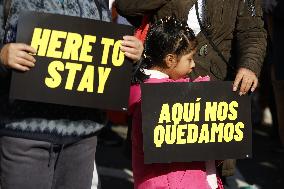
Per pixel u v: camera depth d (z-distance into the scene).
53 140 3.96
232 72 5.08
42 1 3.94
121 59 4.01
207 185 4.49
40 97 3.88
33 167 3.96
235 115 4.40
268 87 8.88
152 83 4.25
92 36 3.96
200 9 4.91
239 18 5.00
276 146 9.01
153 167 4.46
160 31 4.50
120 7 5.03
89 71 3.96
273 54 6.62
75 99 3.94
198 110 4.32
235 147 4.41
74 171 4.09
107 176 7.43
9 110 3.93
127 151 5.53
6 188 3.98
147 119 4.25
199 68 4.96
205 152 4.34
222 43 5.04
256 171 7.97
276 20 6.53
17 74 3.84
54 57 3.89
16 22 3.92
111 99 4.01
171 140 4.28
